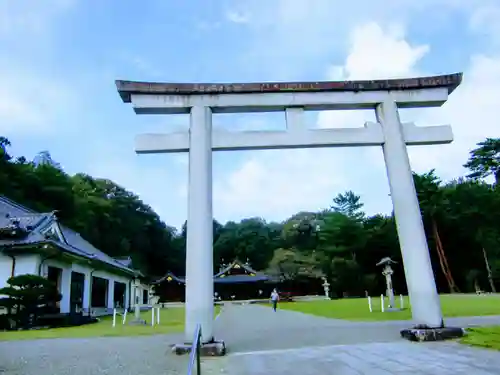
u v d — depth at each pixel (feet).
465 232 141.69
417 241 26.04
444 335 24.25
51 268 62.39
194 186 25.48
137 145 26.40
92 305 86.58
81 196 149.48
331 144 27.81
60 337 37.78
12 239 57.57
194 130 26.53
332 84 28.53
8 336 39.22
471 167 162.09
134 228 181.06
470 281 139.95
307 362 19.52
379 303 81.71
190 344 23.27
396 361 18.69
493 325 30.66
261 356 21.75
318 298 152.25
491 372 15.78
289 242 207.51
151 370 19.45
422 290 25.32
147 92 26.86
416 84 29.04
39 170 121.08
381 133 28.40
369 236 158.10
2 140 124.67
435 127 28.73
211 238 24.93
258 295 162.91
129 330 46.09
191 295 23.76
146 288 147.43
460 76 29.14
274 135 27.48
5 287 51.01
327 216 174.81
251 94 27.81
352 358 19.99
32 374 19.66
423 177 148.66
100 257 84.79
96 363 22.15
